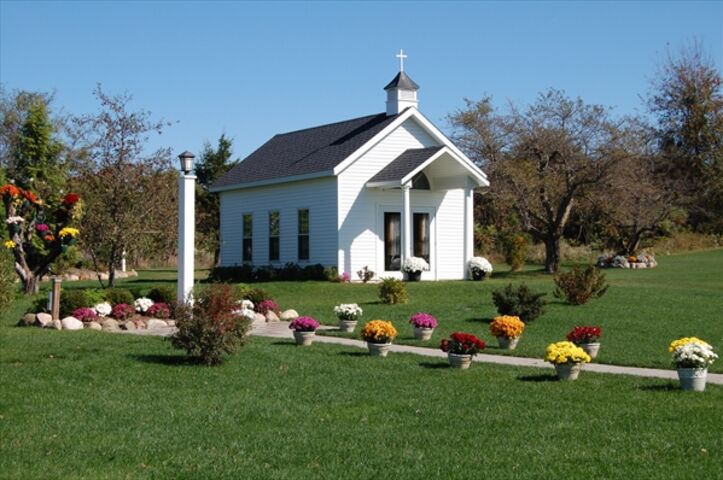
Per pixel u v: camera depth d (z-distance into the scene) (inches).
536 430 438.6
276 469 372.2
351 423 457.4
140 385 558.3
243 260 1566.2
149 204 1176.2
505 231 1824.6
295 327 753.0
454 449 402.9
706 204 2413.9
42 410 483.8
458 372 615.2
